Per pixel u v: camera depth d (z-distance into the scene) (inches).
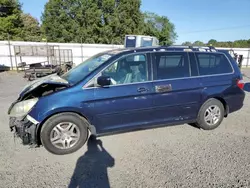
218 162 116.8
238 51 918.4
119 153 127.3
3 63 682.8
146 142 141.4
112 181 101.1
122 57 136.3
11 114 125.6
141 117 139.6
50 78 150.6
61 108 121.2
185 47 153.9
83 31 1332.4
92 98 125.8
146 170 109.6
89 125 130.1
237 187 96.3
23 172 108.1
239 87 167.0
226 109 167.6
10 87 367.6
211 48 162.1
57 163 117.0
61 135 125.7
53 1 1358.3
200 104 155.5
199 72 153.7
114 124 134.5
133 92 133.6
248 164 115.2
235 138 148.5
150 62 140.9
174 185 97.7
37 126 120.3
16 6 1240.2
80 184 99.2
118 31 1393.9
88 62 157.2
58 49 734.5
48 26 1378.0
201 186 97.0
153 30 1795.0
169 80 143.6
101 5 1396.4
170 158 121.1
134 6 1421.0
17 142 140.6
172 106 145.9
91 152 128.6
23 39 1243.2
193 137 149.6
